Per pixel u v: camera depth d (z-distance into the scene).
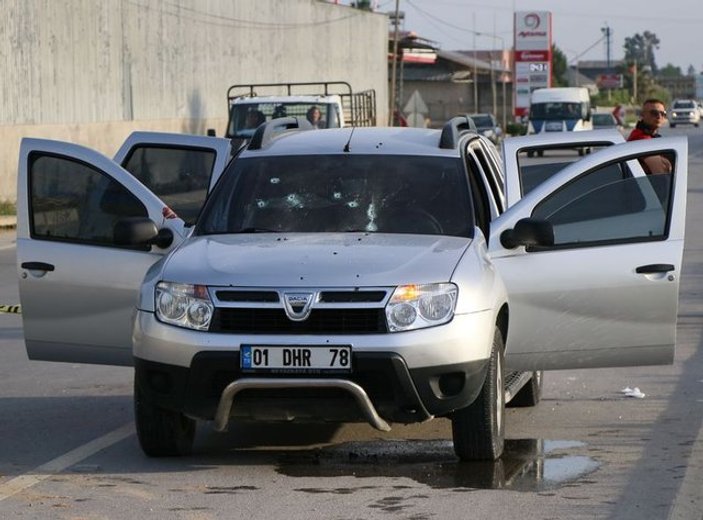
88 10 86.06
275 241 19.59
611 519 16.02
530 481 17.98
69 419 22.92
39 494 17.50
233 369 17.80
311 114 69.94
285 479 18.19
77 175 21.22
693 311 34.88
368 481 18.03
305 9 131.62
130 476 18.48
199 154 23.14
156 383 18.44
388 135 22.31
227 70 113.50
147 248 20.75
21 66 77.06
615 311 19.80
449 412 18.33
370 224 20.22
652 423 22.05
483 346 18.14
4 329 34.41
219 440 20.97
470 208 20.42
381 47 155.88
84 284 20.89
